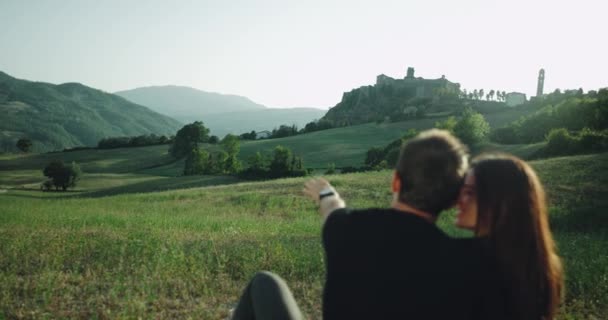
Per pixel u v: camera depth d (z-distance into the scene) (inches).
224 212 1108.5
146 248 406.0
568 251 442.3
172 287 293.9
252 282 104.2
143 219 785.6
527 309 74.9
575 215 885.2
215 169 4333.2
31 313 228.1
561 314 256.7
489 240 76.7
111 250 401.1
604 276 314.2
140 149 7047.2
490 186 78.4
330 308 79.1
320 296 285.0
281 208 1221.7
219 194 1487.5
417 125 7175.2
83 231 556.1
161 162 5979.3
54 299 257.0
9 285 276.8
